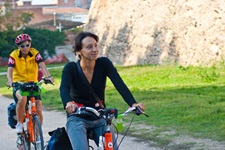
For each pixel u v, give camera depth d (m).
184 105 15.24
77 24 86.69
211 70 24.67
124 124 13.07
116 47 34.97
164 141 10.80
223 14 26.31
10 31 65.31
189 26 28.45
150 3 32.03
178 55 29.12
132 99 6.48
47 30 67.44
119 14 35.16
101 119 6.73
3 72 46.34
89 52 6.61
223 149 9.80
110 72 6.73
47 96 20.80
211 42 26.72
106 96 18.91
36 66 10.25
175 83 22.17
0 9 66.38
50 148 6.80
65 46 67.88
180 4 29.34
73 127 6.58
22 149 10.00
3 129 13.80
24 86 9.58
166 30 30.34
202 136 11.03
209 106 14.84
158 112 14.43
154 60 30.86
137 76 25.55
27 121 9.77
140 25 32.72
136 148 10.43
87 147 6.42
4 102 20.44
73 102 6.53
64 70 6.72
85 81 6.71
